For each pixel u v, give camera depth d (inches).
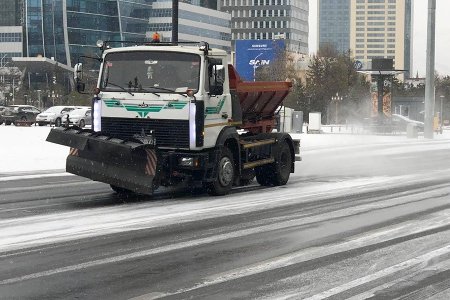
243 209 553.9
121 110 609.6
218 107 625.9
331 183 766.5
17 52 5659.5
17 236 427.8
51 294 300.8
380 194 665.6
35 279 325.7
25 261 361.7
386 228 473.4
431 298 304.0
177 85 601.9
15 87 4441.4
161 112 599.5
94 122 619.8
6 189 689.6
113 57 620.1
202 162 601.9
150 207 561.3
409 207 576.7
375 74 2509.8
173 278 330.0
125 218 502.6
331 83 3577.8
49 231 446.0
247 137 704.4
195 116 594.2
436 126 2466.8
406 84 5027.1
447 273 348.5
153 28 5477.4
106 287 313.0
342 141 1667.1
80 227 462.3
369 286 322.0
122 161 577.3
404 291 314.3
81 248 395.2
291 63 3454.7
